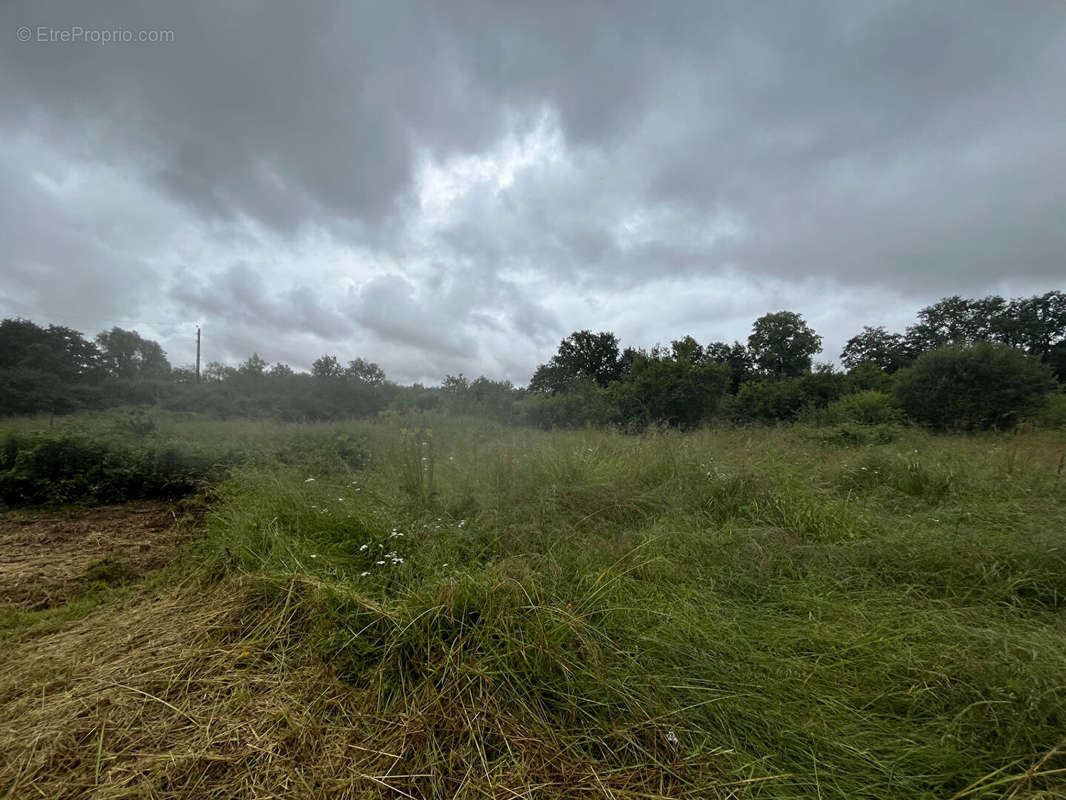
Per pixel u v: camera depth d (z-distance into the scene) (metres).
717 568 2.71
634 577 2.60
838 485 4.62
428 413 16.11
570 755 1.44
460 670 1.68
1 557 3.12
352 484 4.48
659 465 4.75
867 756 1.43
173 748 1.43
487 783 1.34
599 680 1.64
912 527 3.23
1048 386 11.97
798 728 1.53
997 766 1.39
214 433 8.10
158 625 2.15
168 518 4.12
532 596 2.06
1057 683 1.58
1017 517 3.36
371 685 1.70
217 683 1.73
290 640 1.96
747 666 1.83
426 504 3.67
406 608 1.97
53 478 4.65
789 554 2.86
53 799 1.26
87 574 2.80
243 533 2.91
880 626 2.10
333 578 2.50
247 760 1.40
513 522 3.27
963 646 1.87
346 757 1.42
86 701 1.62
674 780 1.37
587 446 5.73
